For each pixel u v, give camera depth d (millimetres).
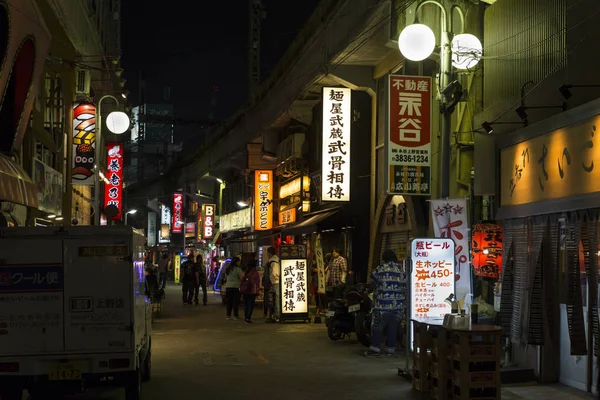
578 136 8953
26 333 8195
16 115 14344
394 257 13617
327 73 22797
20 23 12797
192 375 11312
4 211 14547
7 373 8141
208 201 57438
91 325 8273
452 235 11320
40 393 9508
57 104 20828
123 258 8359
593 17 9484
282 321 20516
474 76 14219
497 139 11484
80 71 23906
